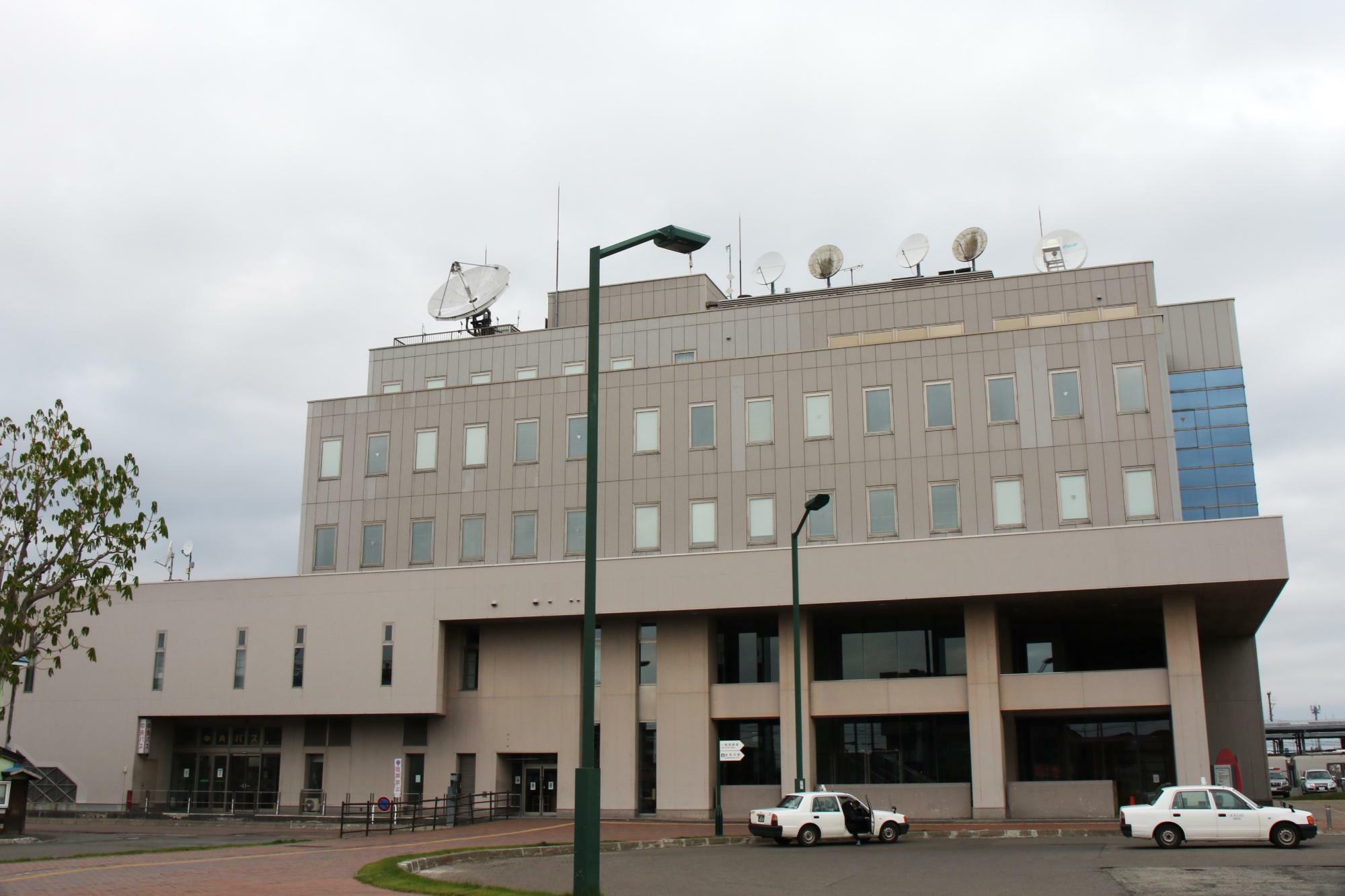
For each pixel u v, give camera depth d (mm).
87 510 33844
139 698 51094
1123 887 20078
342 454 53906
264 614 50375
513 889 18906
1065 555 40188
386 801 38812
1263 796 47344
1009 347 45844
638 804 45469
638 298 57250
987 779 40719
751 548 46688
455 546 51062
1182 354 52344
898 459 46031
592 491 17797
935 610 43906
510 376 56750
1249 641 49031
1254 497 49906
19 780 35312
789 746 43156
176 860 23953
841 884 21281
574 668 47125
